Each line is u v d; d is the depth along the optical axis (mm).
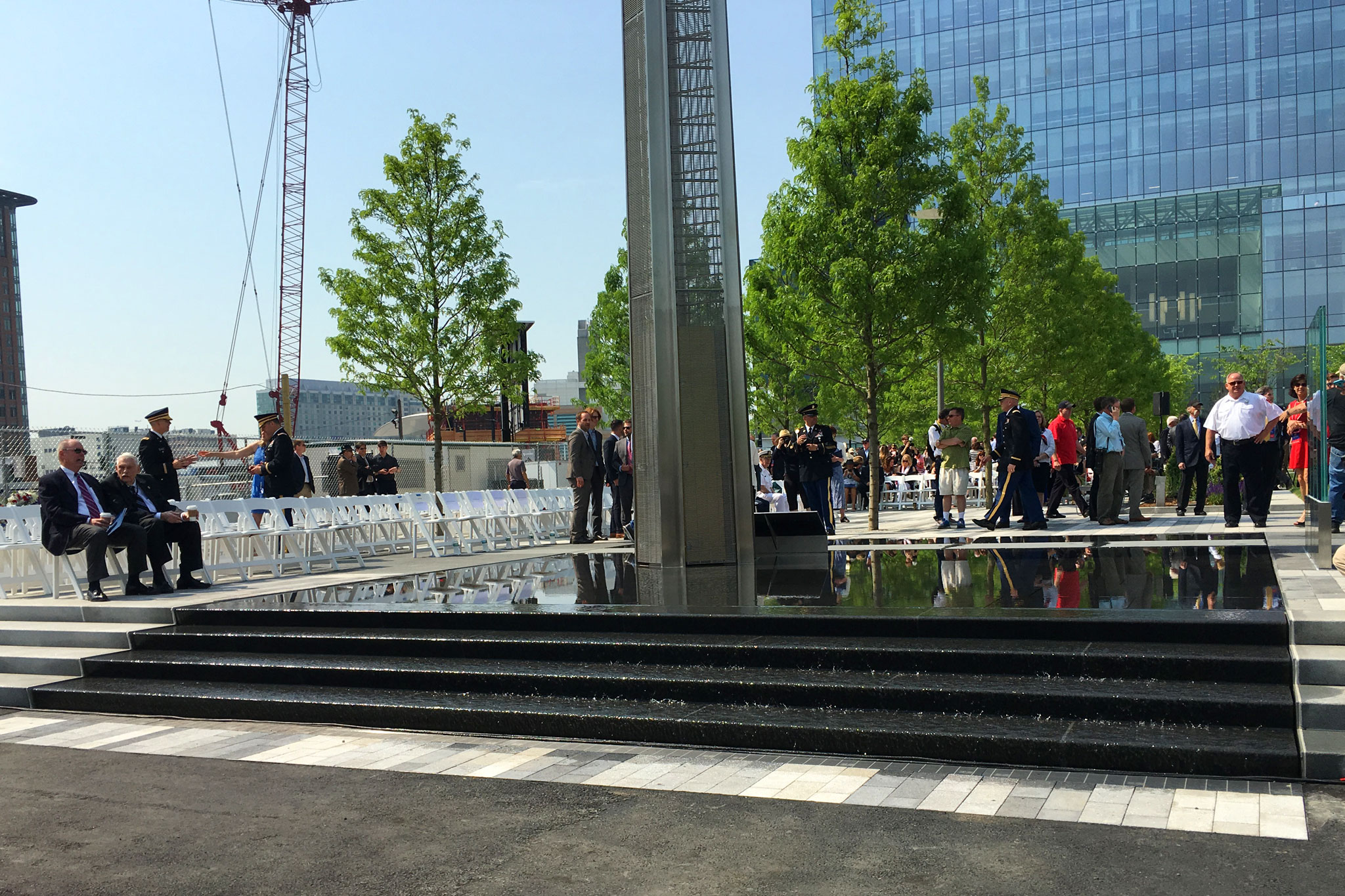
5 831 5156
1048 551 11625
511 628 8133
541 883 4309
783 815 5012
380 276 25125
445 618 8336
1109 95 67312
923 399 34031
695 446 11180
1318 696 5625
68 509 10391
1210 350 63188
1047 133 68875
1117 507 16531
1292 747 5219
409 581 11086
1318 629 6254
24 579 10938
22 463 17297
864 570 10312
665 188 10922
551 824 5012
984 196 26000
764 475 19922
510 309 25641
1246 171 64375
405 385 25609
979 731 5781
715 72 11023
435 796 5535
